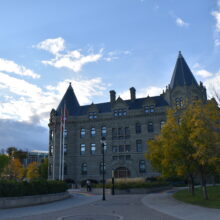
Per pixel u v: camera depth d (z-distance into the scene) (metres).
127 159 59.00
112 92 66.62
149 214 16.25
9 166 75.31
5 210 19.39
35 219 15.09
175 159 24.14
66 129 66.12
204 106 23.59
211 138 20.91
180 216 15.16
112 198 28.70
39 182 25.22
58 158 63.69
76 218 15.27
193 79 58.78
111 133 62.09
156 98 62.69
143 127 59.38
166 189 43.88
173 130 24.86
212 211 16.52
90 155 62.66
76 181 62.41
